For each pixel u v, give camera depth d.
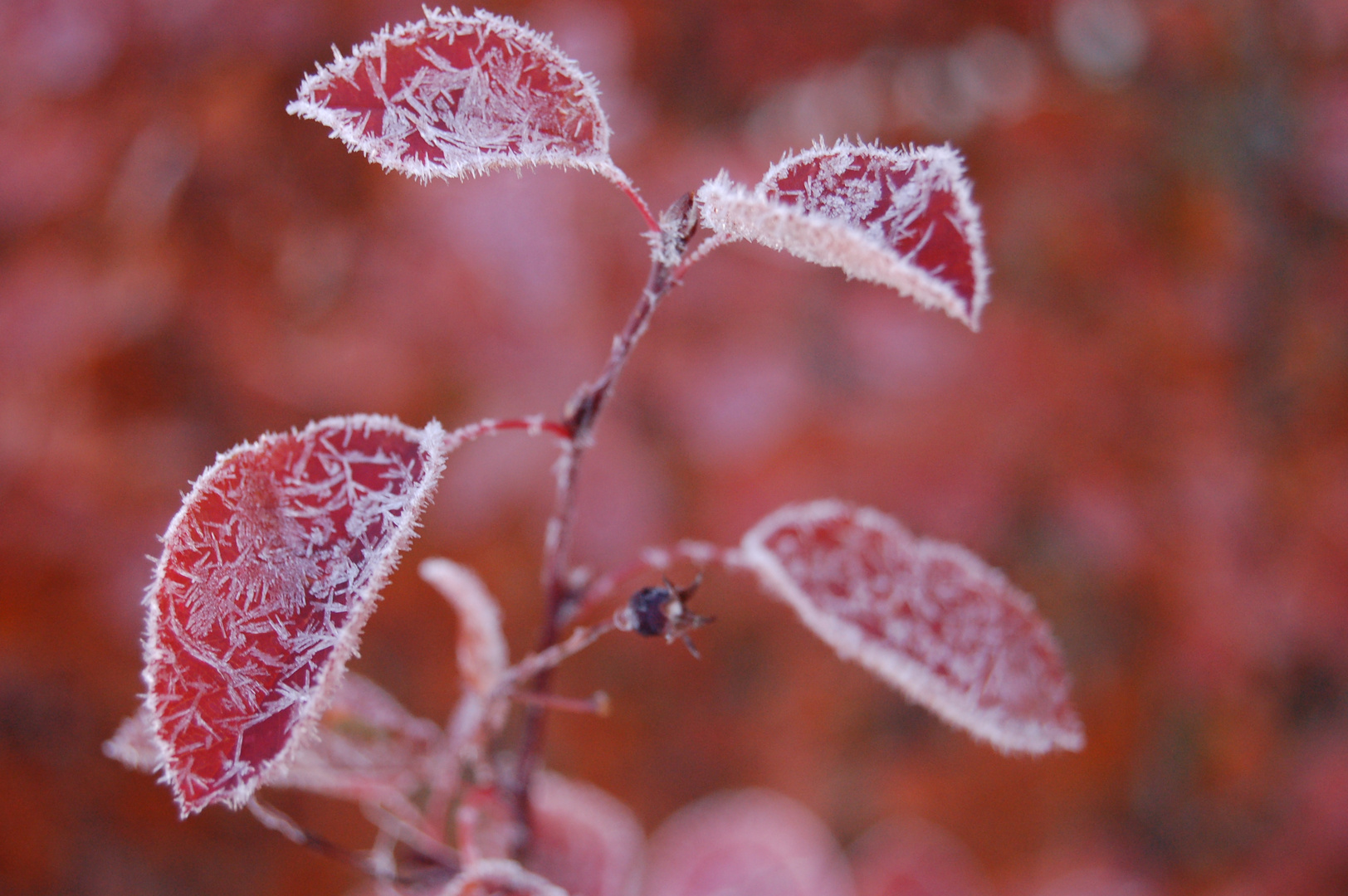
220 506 0.31
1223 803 0.68
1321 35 0.69
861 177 0.31
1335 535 0.64
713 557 0.35
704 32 0.67
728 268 0.64
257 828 0.72
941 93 0.72
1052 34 0.71
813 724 0.79
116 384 0.61
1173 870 0.67
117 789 0.67
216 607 0.30
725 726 0.79
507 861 0.35
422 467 0.31
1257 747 0.67
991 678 0.34
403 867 0.37
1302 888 0.63
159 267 0.61
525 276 0.58
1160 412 0.65
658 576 0.75
